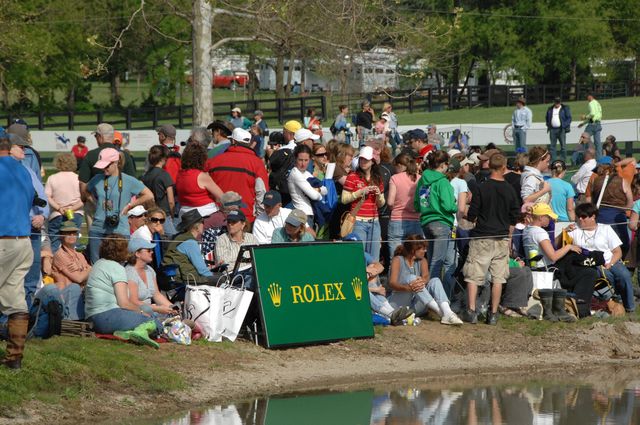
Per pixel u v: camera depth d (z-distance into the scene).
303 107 73.38
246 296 19.09
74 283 18.86
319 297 19.86
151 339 17.92
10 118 73.81
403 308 21.39
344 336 20.09
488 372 19.30
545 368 19.81
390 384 18.02
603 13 100.31
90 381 15.73
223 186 21.80
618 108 77.44
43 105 101.25
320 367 18.59
